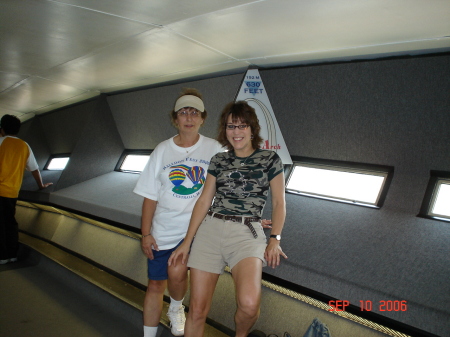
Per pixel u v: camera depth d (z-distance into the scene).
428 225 2.66
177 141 2.47
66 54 3.71
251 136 2.12
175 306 2.55
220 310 2.75
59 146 6.91
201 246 2.05
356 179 3.35
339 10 2.11
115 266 3.95
